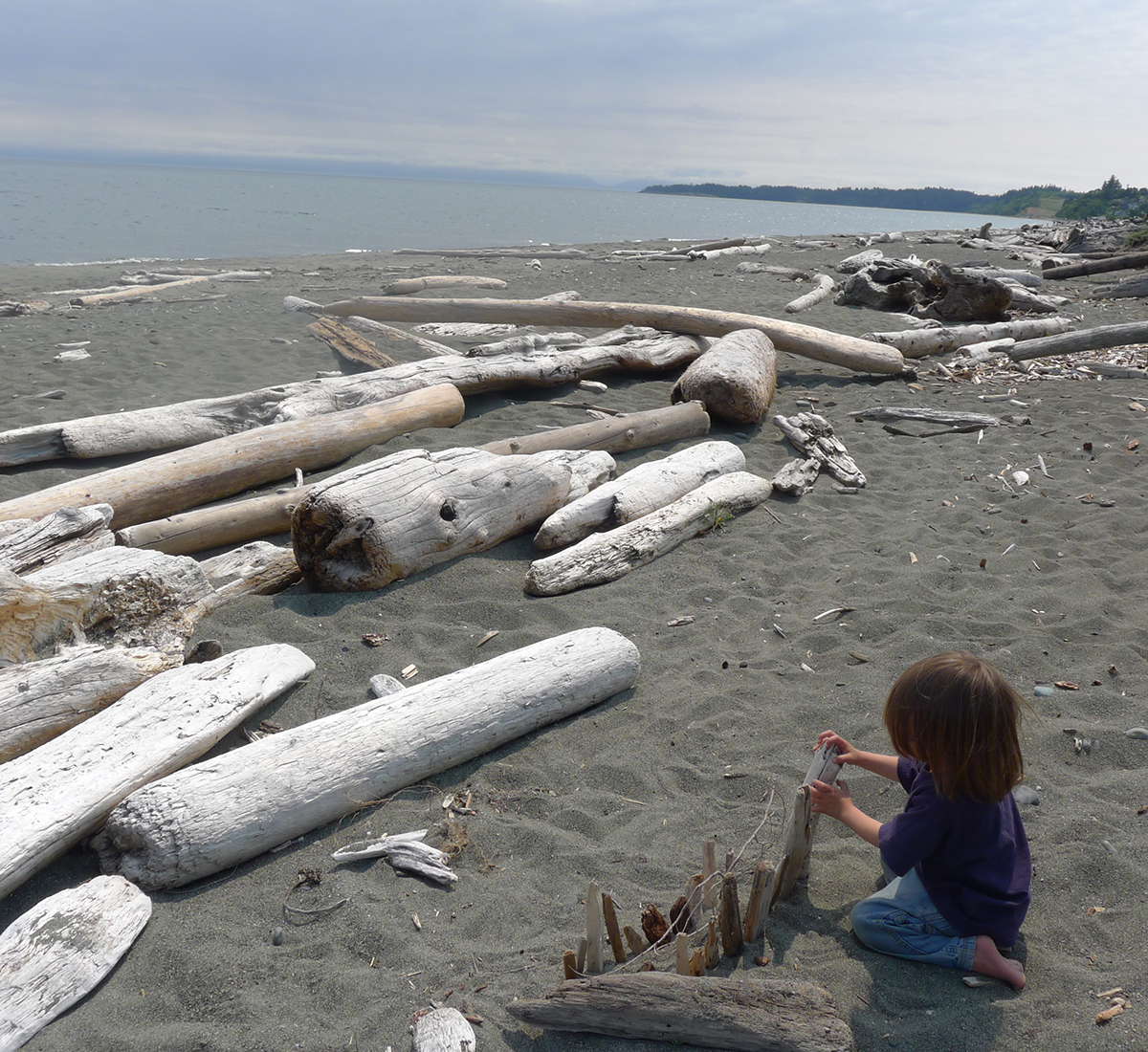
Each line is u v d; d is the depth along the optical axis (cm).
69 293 1345
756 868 247
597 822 313
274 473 620
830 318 1245
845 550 543
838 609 464
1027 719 365
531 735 365
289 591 485
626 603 478
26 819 273
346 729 323
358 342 967
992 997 235
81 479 550
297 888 281
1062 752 346
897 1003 233
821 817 317
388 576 479
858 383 939
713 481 600
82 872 284
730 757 348
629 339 953
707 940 241
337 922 266
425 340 1000
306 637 432
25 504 514
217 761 300
